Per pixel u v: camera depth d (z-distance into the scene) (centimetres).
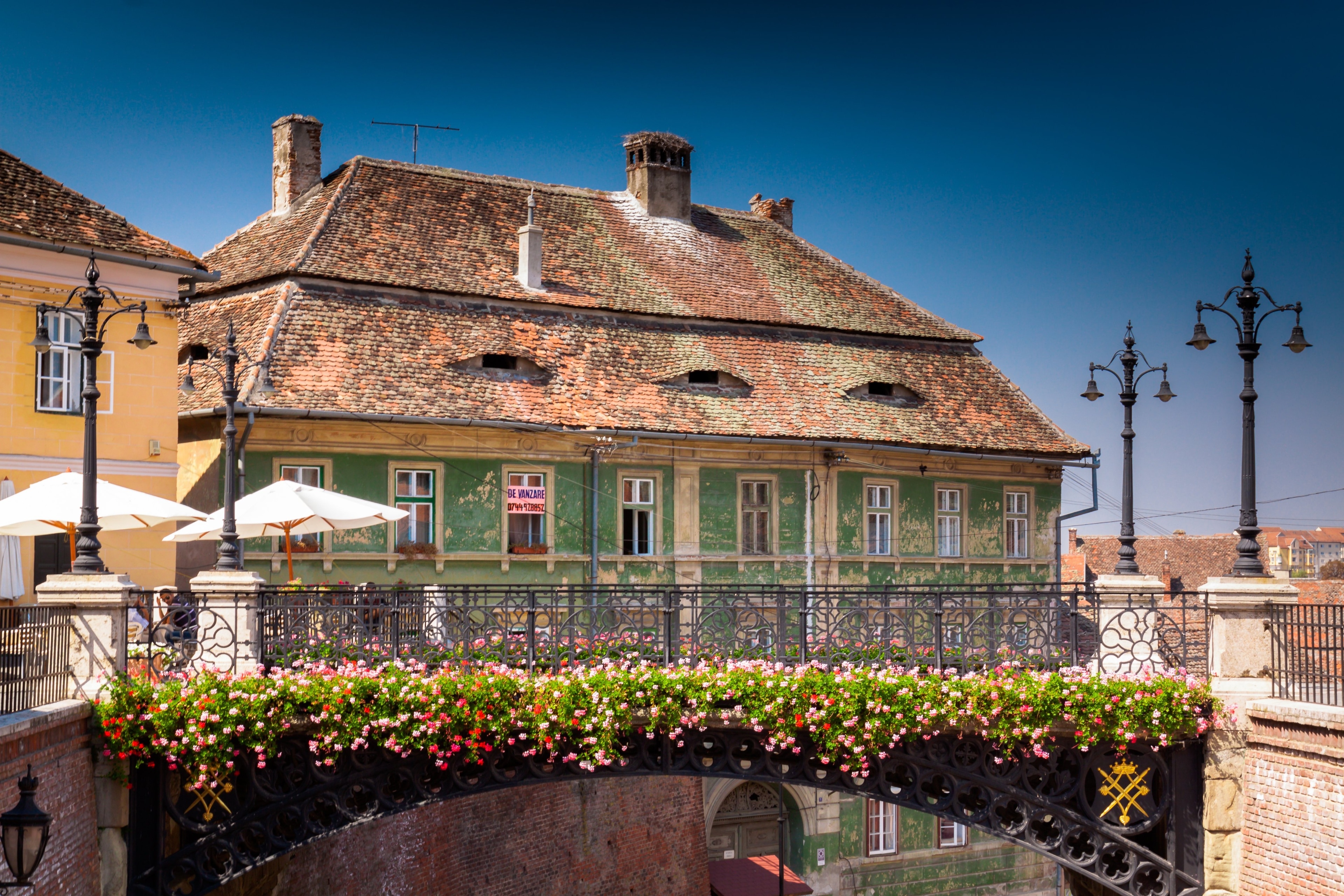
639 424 2625
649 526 2686
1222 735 1641
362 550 2405
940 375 3183
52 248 2059
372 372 2452
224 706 1455
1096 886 2008
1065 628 1872
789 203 3641
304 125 3041
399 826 2356
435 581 2464
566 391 2625
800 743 1653
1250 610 1655
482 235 2909
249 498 1833
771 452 2809
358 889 2250
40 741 1319
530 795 2673
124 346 2177
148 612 1509
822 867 3064
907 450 2916
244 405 2270
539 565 2561
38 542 2083
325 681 1500
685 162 3334
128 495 1712
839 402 2925
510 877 2614
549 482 2583
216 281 2386
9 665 1326
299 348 2434
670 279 3048
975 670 1692
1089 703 1611
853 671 1641
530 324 2733
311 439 2370
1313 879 1527
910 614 1698
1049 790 1698
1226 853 1638
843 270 3422
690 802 3025
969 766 1688
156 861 1479
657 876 2923
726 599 1878
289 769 1559
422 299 2666
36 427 2078
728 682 1599
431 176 3017
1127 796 1706
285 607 1555
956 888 3209
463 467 2500
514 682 1566
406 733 1516
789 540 2825
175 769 1463
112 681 1455
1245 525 1678
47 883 1316
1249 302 1681
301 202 2975
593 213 3183
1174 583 2066
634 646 1681
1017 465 3177
